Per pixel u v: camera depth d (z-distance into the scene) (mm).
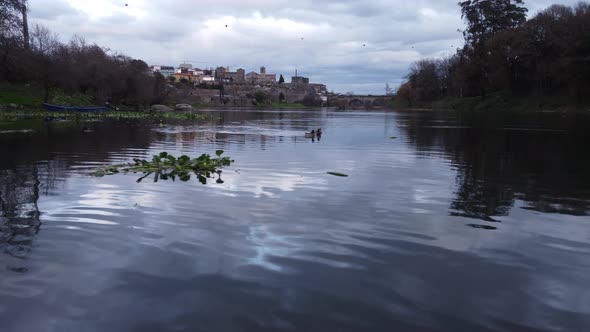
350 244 6047
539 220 7438
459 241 6273
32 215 7324
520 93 87500
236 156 15617
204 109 106688
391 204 8359
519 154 16781
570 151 17859
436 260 5523
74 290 4562
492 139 23703
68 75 54875
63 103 58500
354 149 18281
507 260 5586
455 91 115625
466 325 4000
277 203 8266
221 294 4496
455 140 23094
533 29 78500
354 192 9383
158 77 90125
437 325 3992
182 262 5316
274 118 58062
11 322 3953
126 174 11203
